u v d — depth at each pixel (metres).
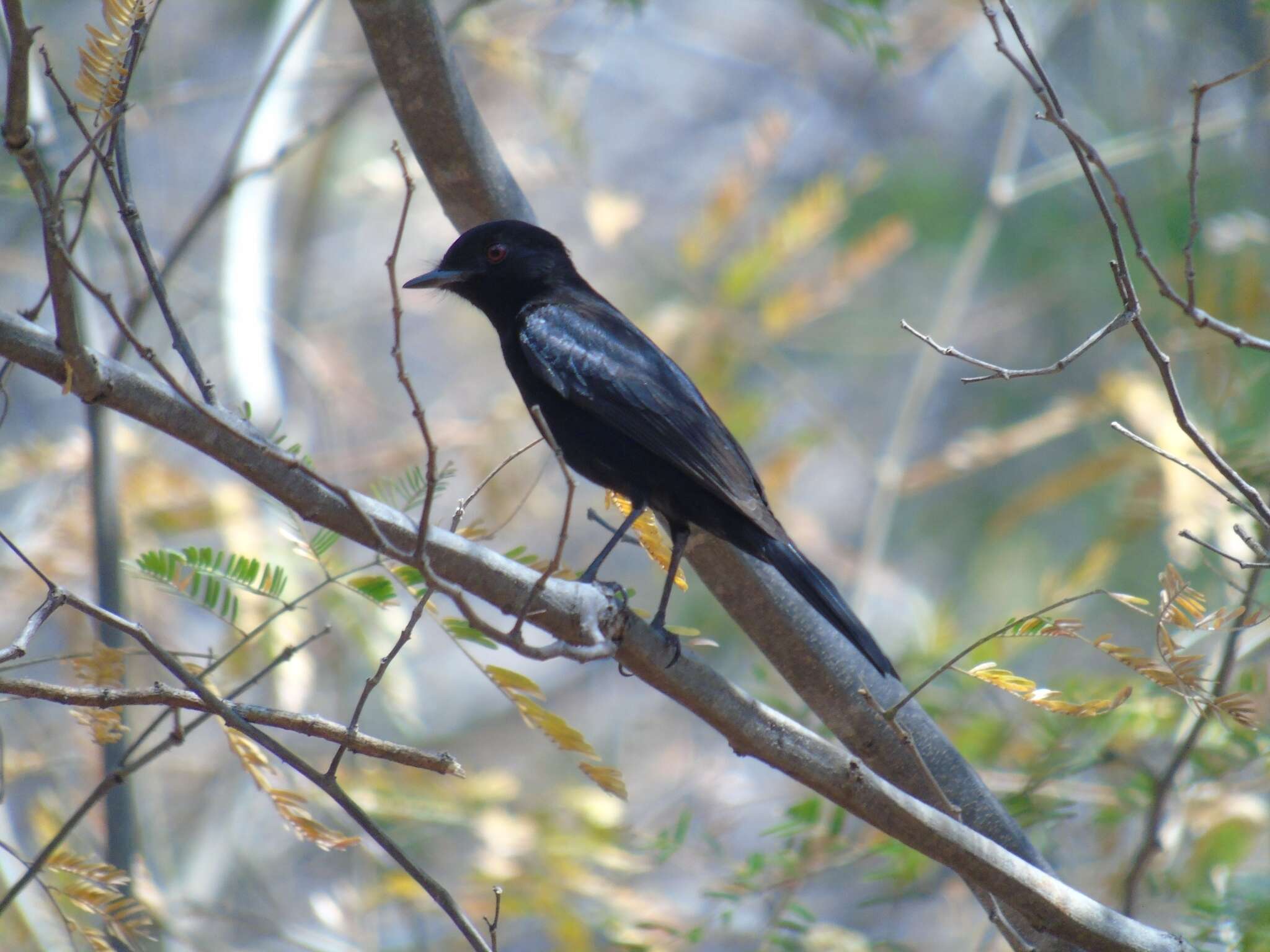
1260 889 8.82
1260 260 13.93
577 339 8.80
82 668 6.41
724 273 14.27
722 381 13.94
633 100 25.22
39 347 5.35
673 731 17.47
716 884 10.00
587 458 8.66
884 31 11.71
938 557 19.56
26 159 4.86
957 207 19.75
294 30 11.66
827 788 6.57
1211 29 18.61
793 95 23.72
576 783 15.63
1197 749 9.39
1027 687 6.45
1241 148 17.53
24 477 12.49
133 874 9.04
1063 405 12.98
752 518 7.84
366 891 11.65
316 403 15.82
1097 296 18.45
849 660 8.11
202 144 22.83
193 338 17.33
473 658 6.69
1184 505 10.58
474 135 8.71
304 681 10.47
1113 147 15.53
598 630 6.27
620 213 14.20
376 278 21.61
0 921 9.05
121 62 5.65
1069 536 17.34
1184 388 15.33
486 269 9.38
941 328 14.17
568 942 10.20
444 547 6.23
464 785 11.30
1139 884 9.30
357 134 19.50
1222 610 6.20
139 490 12.20
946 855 6.49
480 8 13.36
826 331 19.00
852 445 14.02
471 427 14.13
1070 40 20.70
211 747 16.20
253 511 12.19
